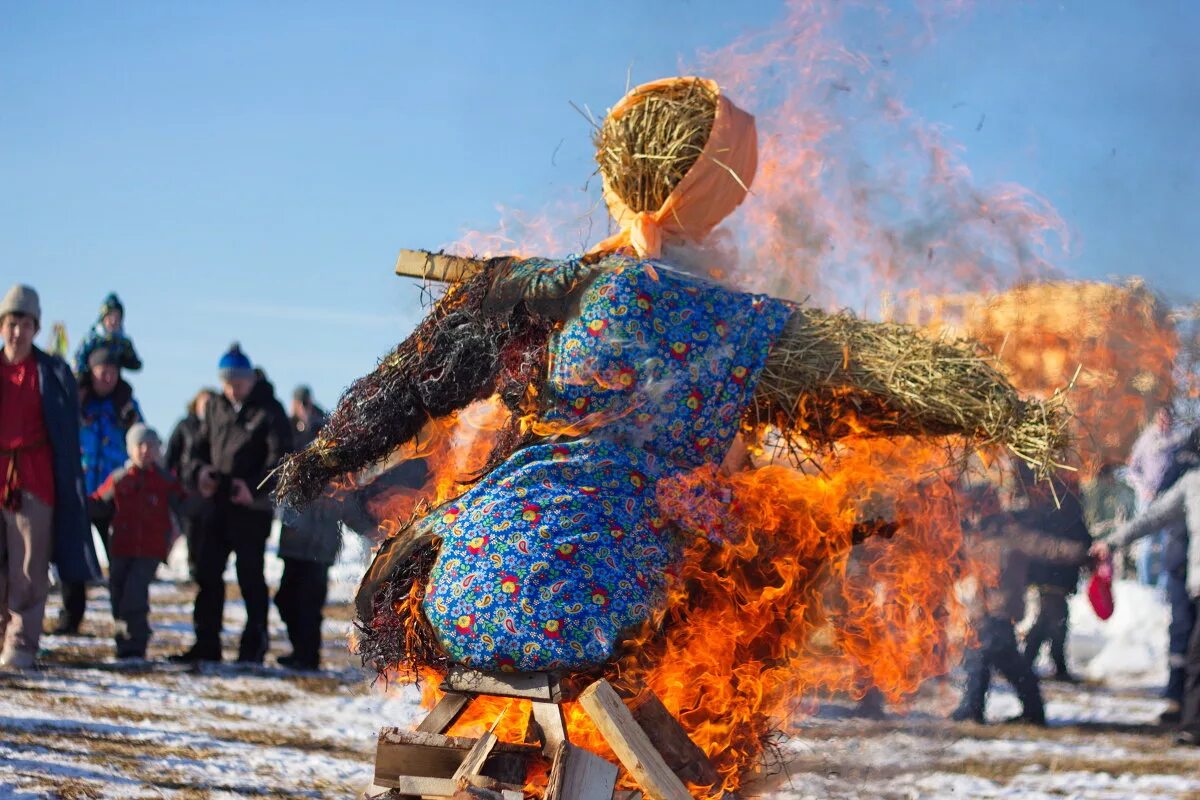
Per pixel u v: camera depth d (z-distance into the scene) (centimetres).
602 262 336
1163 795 662
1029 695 909
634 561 318
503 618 311
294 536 917
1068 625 1181
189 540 1177
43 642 1109
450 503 329
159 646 1147
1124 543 912
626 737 303
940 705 470
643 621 316
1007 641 895
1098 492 922
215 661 1045
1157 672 1240
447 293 350
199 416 1139
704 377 327
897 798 467
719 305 333
